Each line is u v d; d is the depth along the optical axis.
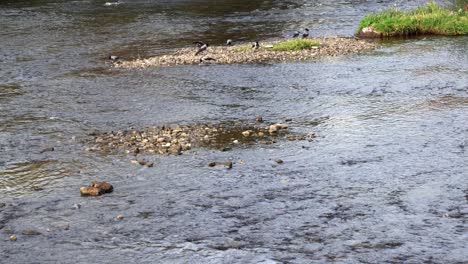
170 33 37.44
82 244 9.67
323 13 44.25
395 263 8.71
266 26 39.31
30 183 12.73
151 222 10.46
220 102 20.12
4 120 18.55
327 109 18.67
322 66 26.23
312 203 11.09
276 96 20.77
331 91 21.19
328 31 36.84
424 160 13.38
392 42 32.31
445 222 10.05
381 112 17.95
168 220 10.52
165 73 25.83
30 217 10.83
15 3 53.03
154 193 11.90
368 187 11.84
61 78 25.27
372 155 13.92
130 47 32.97
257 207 10.97
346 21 40.34
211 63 27.91
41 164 14.05
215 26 39.78
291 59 28.28
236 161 13.84
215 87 22.64
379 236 9.61
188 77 24.77
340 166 13.21
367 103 19.17
